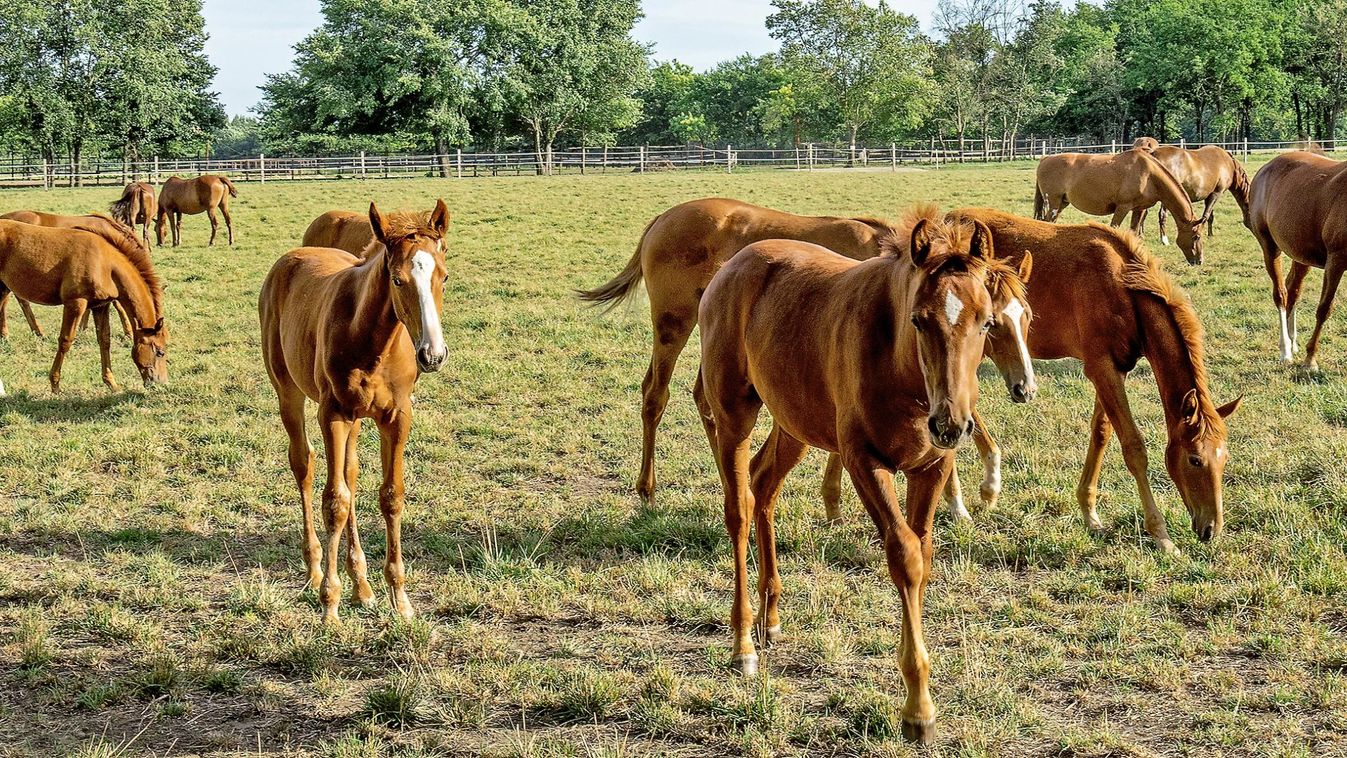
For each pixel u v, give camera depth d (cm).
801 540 618
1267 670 455
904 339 379
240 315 1438
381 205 2914
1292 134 8719
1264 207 1044
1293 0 7719
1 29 5500
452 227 2339
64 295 1023
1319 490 641
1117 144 5706
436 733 425
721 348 508
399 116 6119
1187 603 523
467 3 5950
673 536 638
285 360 614
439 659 494
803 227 745
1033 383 406
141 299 1038
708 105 10519
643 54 6675
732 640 506
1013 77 7350
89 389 1045
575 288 1577
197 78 6475
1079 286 624
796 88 7638
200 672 476
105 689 458
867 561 595
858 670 471
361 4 5831
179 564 612
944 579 568
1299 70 7512
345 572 605
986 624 508
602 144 7181
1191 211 1548
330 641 508
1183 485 575
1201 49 7256
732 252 745
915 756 396
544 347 1214
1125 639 489
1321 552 556
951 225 388
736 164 5084
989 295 364
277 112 6462
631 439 866
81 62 5672
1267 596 513
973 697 434
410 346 559
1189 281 1434
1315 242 962
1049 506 661
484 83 5966
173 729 434
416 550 638
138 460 804
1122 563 572
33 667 486
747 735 411
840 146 7931
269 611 546
